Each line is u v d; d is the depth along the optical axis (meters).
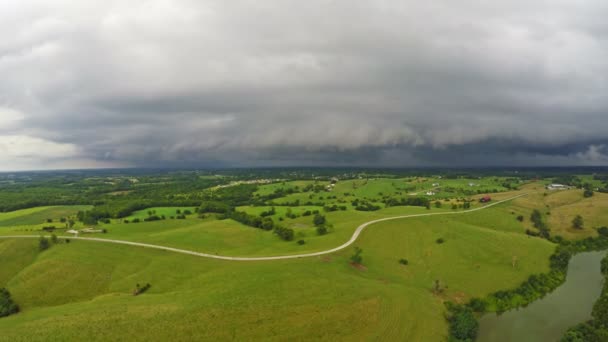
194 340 61.03
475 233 136.25
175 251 120.88
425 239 131.00
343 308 73.56
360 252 110.06
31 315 74.94
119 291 92.88
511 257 114.94
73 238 131.50
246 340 62.00
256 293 77.31
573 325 79.50
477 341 73.31
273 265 99.38
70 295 91.69
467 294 93.31
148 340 60.34
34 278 95.88
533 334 75.94
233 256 116.88
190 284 92.44
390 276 101.25
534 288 97.88
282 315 69.38
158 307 72.31
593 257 131.62
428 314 78.69
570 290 99.75
